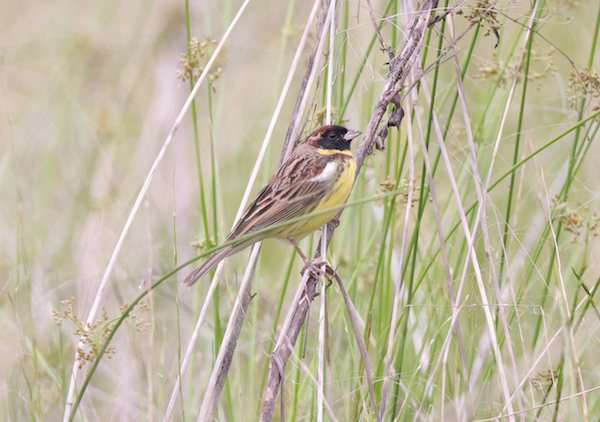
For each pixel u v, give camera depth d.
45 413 10.05
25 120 15.94
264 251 13.73
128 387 10.83
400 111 9.33
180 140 14.61
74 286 12.50
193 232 13.71
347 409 9.64
